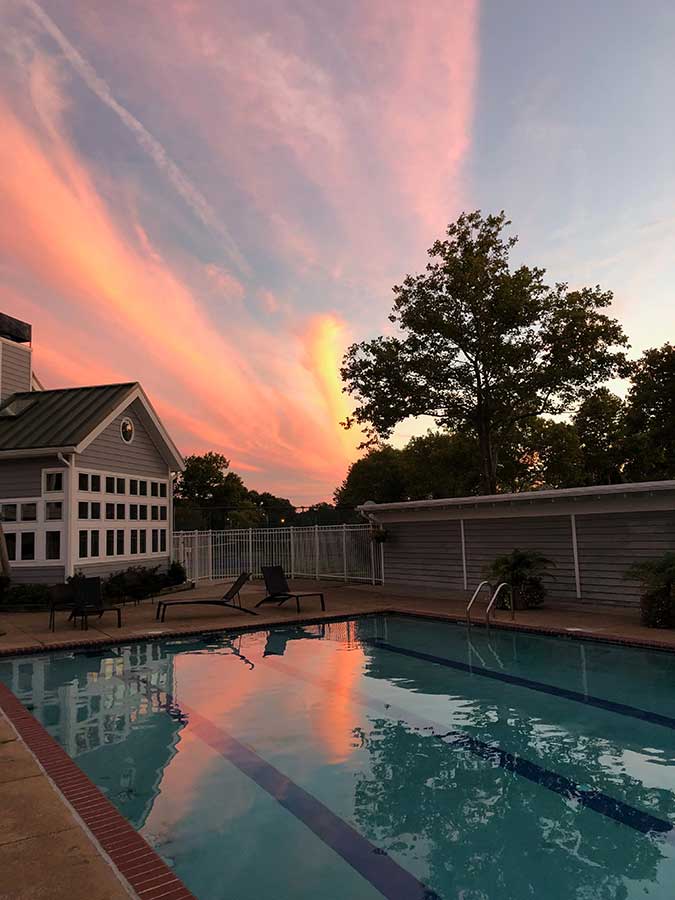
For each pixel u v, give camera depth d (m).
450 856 3.95
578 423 31.66
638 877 3.68
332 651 11.00
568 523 15.27
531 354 24.55
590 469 32.94
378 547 21.39
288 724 6.82
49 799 4.45
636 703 7.45
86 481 17.78
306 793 4.97
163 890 3.20
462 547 18.12
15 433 17.95
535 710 7.24
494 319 24.33
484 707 7.41
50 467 17.14
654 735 6.32
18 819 4.10
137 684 8.73
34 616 14.69
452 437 36.09
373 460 61.66
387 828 4.34
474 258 24.34
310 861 3.89
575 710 7.21
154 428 21.48
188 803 4.77
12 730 6.26
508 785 5.11
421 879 3.67
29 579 16.86
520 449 31.02
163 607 13.91
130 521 20.03
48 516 17.05
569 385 24.84
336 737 6.37
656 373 33.34
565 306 24.38
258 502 69.12
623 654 10.06
